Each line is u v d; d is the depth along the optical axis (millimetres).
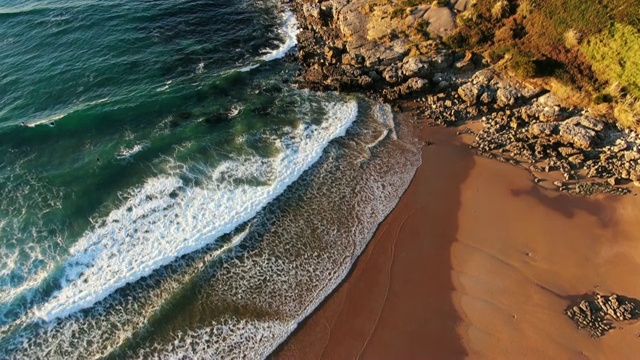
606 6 32188
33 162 28234
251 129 31359
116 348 20031
